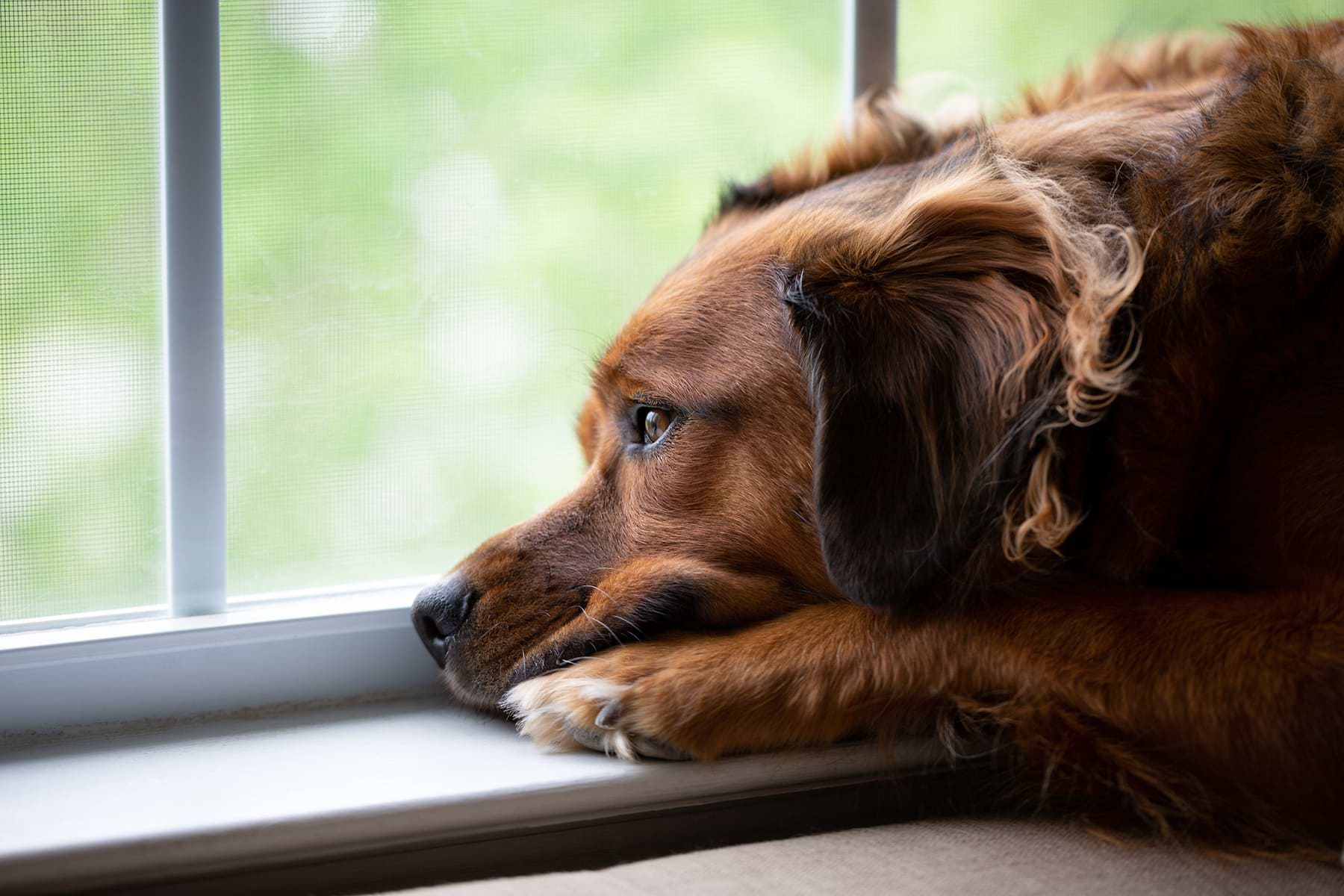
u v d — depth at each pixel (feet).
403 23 5.57
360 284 5.58
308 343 5.47
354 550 5.68
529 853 4.00
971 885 3.47
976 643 4.13
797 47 6.51
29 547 4.75
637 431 5.06
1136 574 4.22
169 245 4.69
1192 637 3.93
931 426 4.15
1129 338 3.99
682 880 3.47
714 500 4.81
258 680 4.83
